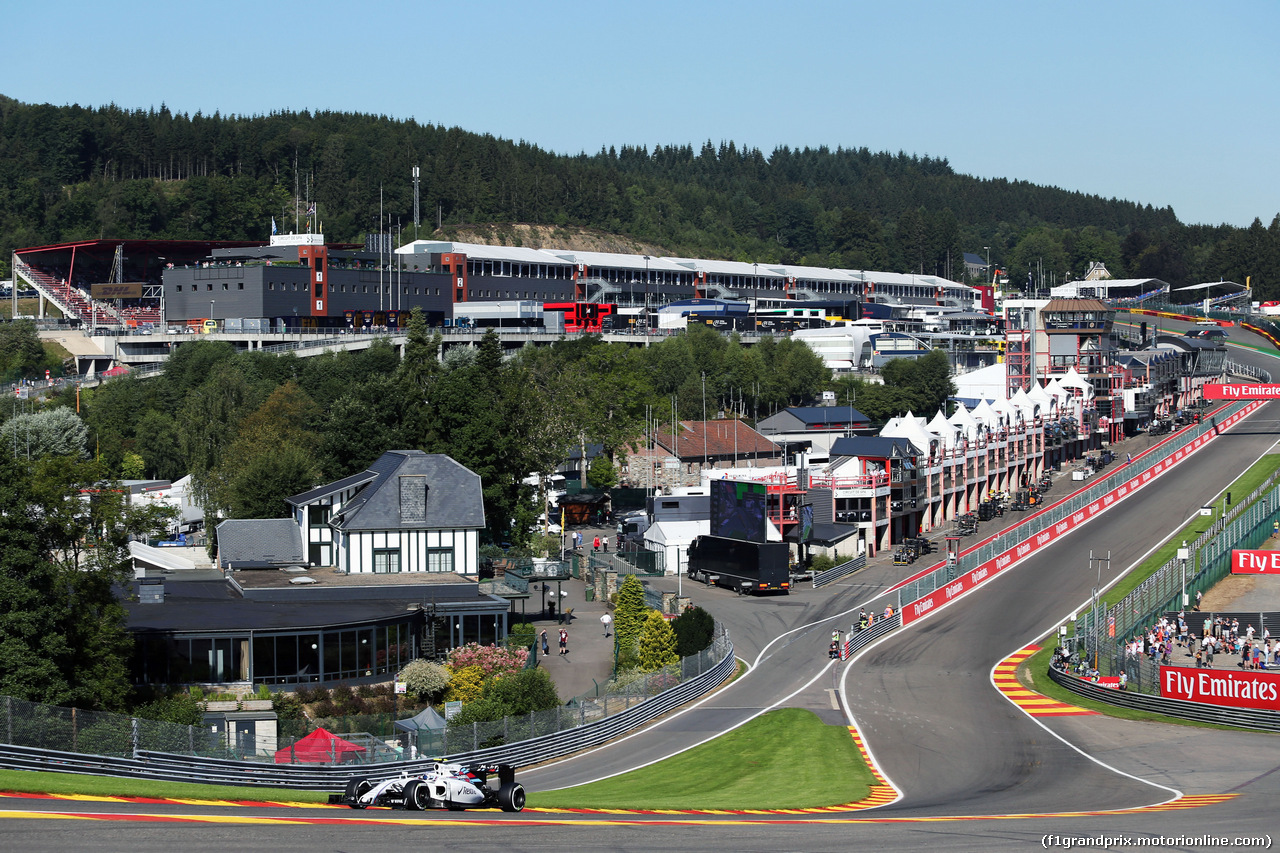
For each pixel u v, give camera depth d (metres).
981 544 152.38
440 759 65.31
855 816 50.03
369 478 104.88
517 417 140.25
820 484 148.75
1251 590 115.12
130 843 35.28
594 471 178.38
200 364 196.25
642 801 55.72
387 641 83.25
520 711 76.38
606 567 131.88
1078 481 191.38
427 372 154.25
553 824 43.28
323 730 64.94
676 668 87.56
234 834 37.41
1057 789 59.88
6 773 48.25
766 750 71.81
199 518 142.75
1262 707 75.94
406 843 37.44
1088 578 130.00
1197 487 173.00
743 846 40.09
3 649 61.44
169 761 56.16
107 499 71.44
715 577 131.25
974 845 41.44
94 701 65.75
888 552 149.88
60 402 188.75
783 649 104.44
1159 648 95.44
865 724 79.56
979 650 104.06
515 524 127.50
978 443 177.50
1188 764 65.12
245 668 77.75
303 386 194.75
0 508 64.38
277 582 92.69
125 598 83.81
